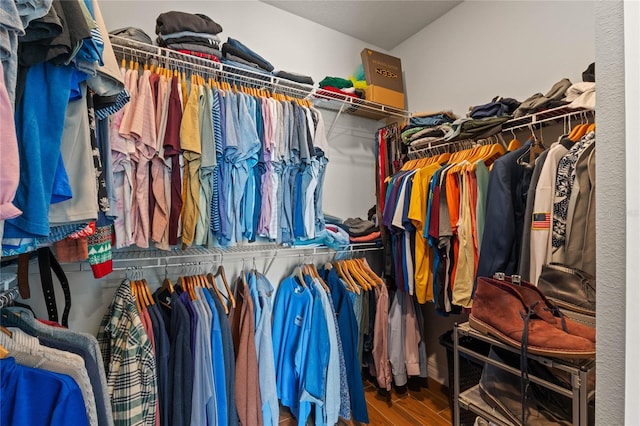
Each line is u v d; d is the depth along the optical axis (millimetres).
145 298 1455
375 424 1830
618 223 426
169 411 1309
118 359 1227
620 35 424
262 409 1586
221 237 1548
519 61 1902
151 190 1391
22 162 591
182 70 1693
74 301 1566
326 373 1671
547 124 1692
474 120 1774
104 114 938
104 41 806
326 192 2420
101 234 1131
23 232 584
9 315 939
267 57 2170
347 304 1893
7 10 488
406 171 2105
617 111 426
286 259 2164
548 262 1287
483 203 1605
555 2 1749
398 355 2062
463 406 1205
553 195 1297
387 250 2152
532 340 954
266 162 1688
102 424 892
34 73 629
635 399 393
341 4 2195
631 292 396
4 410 615
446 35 2318
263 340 1633
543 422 1004
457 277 1666
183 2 1879
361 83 2332
